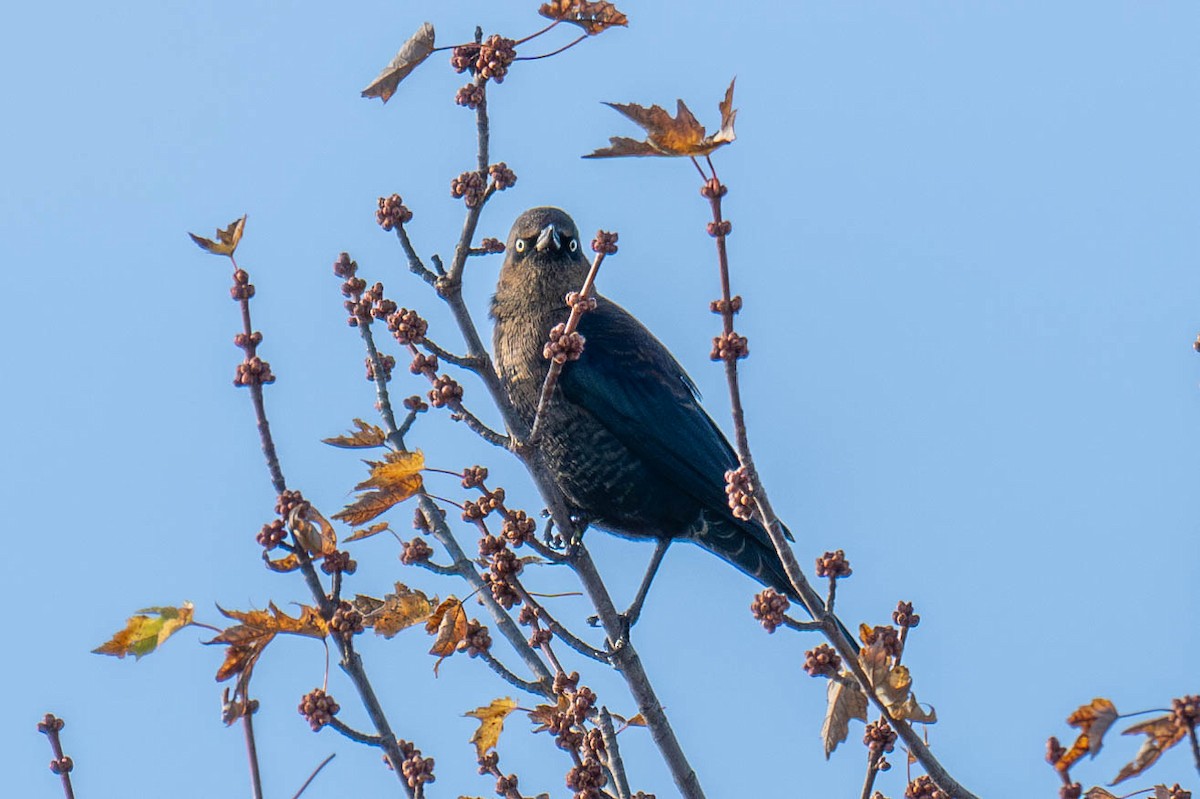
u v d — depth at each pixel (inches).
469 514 414.3
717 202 342.6
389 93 413.4
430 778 368.2
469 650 418.6
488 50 411.8
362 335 450.6
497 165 421.1
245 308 384.5
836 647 363.3
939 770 361.4
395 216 424.8
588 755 417.7
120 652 353.7
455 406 427.8
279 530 375.6
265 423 381.1
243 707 354.3
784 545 363.3
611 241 411.8
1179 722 283.9
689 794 438.0
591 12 413.1
